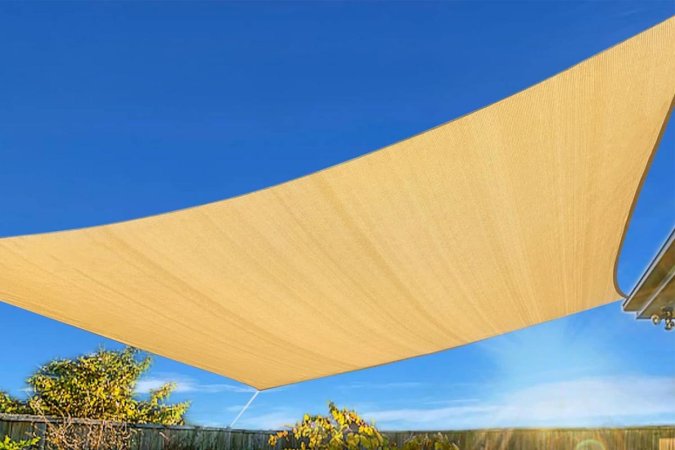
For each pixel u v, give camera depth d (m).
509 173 3.18
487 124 2.76
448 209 3.47
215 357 6.05
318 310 4.80
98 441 8.13
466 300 4.87
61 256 3.80
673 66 2.53
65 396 11.00
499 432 8.74
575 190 3.49
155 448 8.71
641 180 3.67
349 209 3.38
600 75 2.51
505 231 3.82
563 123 2.81
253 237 3.64
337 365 6.42
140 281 4.17
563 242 4.17
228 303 4.59
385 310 4.88
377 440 6.42
